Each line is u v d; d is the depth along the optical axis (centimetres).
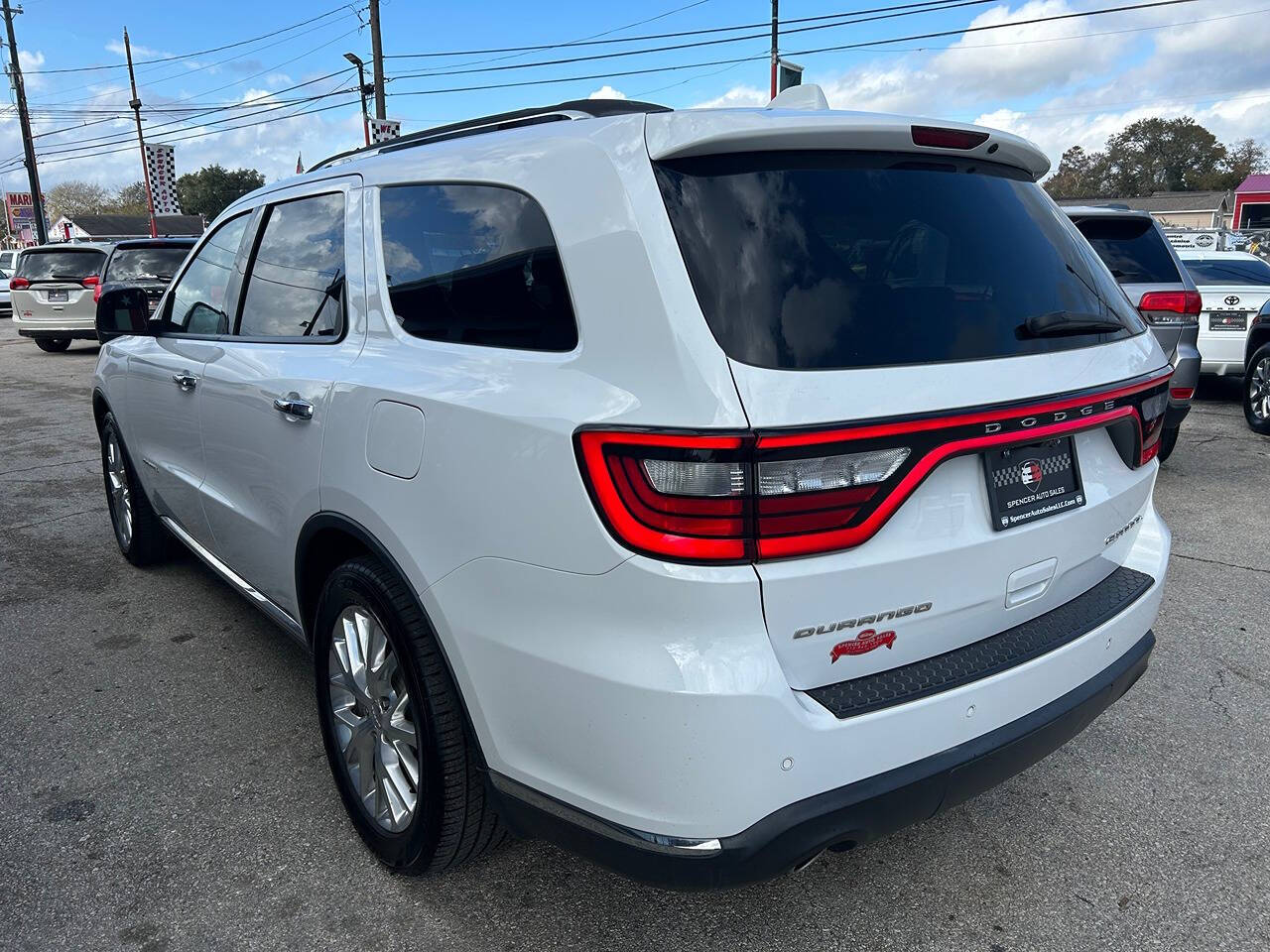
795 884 244
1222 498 602
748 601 164
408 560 210
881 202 197
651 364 168
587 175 189
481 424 190
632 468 165
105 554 504
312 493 250
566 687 177
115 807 274
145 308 379
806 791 173
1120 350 225
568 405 176
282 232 302
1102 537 231
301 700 340
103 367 452
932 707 183
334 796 281
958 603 192
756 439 158
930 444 175
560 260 188
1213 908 235
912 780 183
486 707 196
